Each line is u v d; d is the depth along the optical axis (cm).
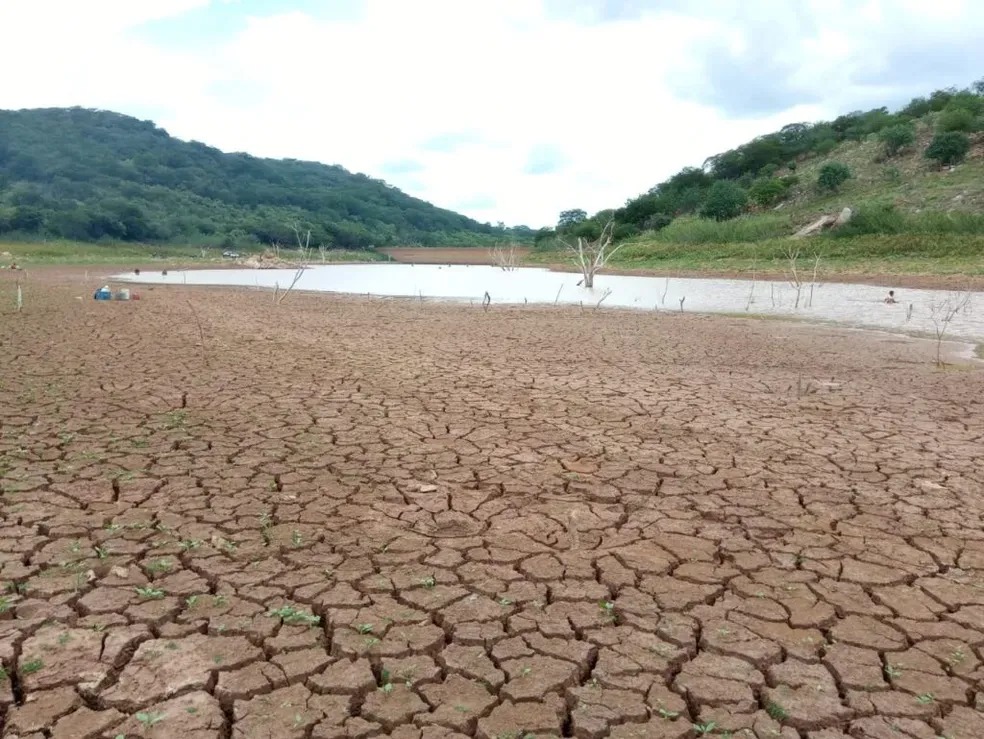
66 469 459
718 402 705
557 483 460
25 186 8900
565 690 246
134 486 433
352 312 1625
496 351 1028
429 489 441
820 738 226
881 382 821
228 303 1777
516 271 4169
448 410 653
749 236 4066
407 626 285
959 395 749
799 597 316
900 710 239
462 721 229
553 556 352
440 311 1678
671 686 250
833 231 3500
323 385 752
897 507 426
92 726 223
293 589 313
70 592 304
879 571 343
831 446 553
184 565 333
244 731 222
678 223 5053
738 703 241
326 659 261
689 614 299
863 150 5197
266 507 406
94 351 930
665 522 399
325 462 491
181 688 243
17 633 272
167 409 626
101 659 258
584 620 292
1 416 586
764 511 418
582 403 692
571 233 6225
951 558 359
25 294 1838
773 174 5981
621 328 1342
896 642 281
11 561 331
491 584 322
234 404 653
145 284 2628
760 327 1367
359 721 228
